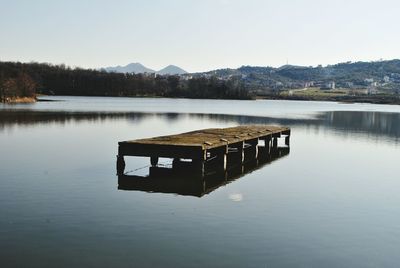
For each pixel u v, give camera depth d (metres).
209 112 101.38
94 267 12.44
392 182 25.48
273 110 123.25
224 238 14.95
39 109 89.69
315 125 69.75
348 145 43.56
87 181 23.12
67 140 40.56
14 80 129.50
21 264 12.55
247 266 12.83
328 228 16.55
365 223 17.36
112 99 175.88
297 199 20.69
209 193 21.14
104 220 16.44
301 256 13.75
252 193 21.52
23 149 33.91
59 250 13.56
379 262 13.60
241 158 31.78
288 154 36.31
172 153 24.56
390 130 62.81
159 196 20.27
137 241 14.41
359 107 167.25
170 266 12.61
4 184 22.00
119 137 44.31
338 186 23.97
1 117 65.50
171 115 85.88
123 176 24.69
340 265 13.27
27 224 15.84
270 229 16.08
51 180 23.16
